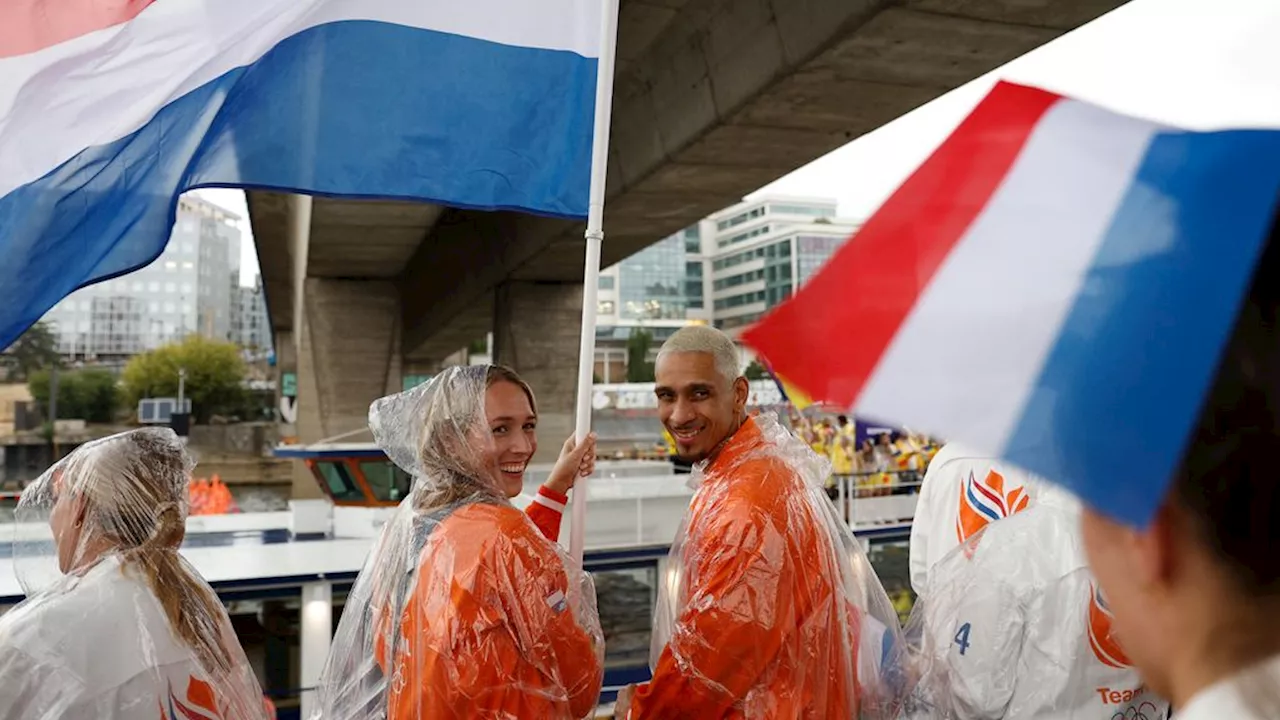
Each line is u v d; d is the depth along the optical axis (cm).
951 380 52
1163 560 56
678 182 1111
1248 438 51
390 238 2105
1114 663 182
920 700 212
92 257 264
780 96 809
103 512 202
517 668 199
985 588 191
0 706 176
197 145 273
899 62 726
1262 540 52
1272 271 50
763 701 220
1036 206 56
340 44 289
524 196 294
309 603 672
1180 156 54
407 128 291
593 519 831
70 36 265
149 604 195
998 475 288
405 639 210
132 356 8450
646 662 729
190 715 194
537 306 2050
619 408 4791
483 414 225
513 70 298
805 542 231
